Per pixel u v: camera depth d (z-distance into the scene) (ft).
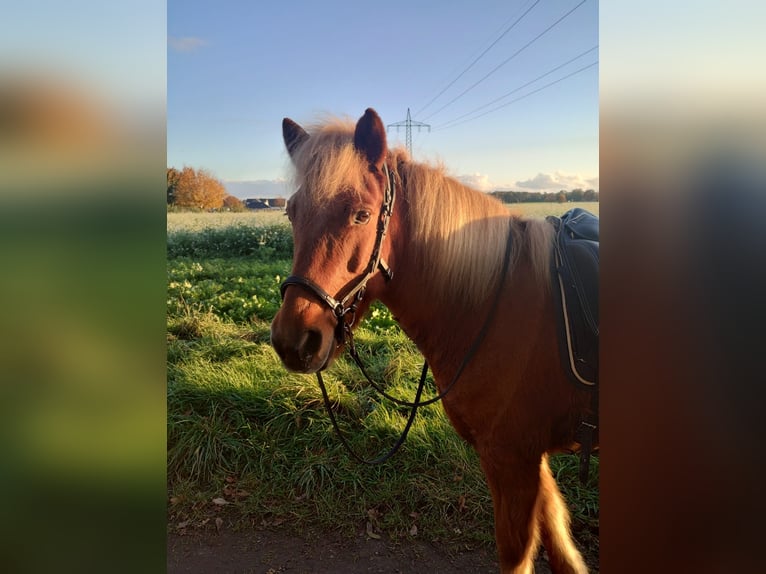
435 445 9.19
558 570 5.71
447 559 7.19
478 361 5.23
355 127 5.17
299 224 4.87
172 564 7.13
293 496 8.54
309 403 10.21
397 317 5.77
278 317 4.75
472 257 5.20
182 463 9.16
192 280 23.04
